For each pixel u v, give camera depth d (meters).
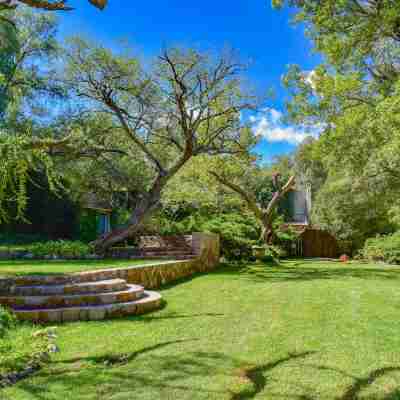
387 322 6.43
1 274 8.12
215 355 4.75
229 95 17.30
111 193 22.17
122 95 16.81
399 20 10.99
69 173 18.66
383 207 24.53
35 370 4.31
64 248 14.23
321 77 13.49
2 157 5.48
